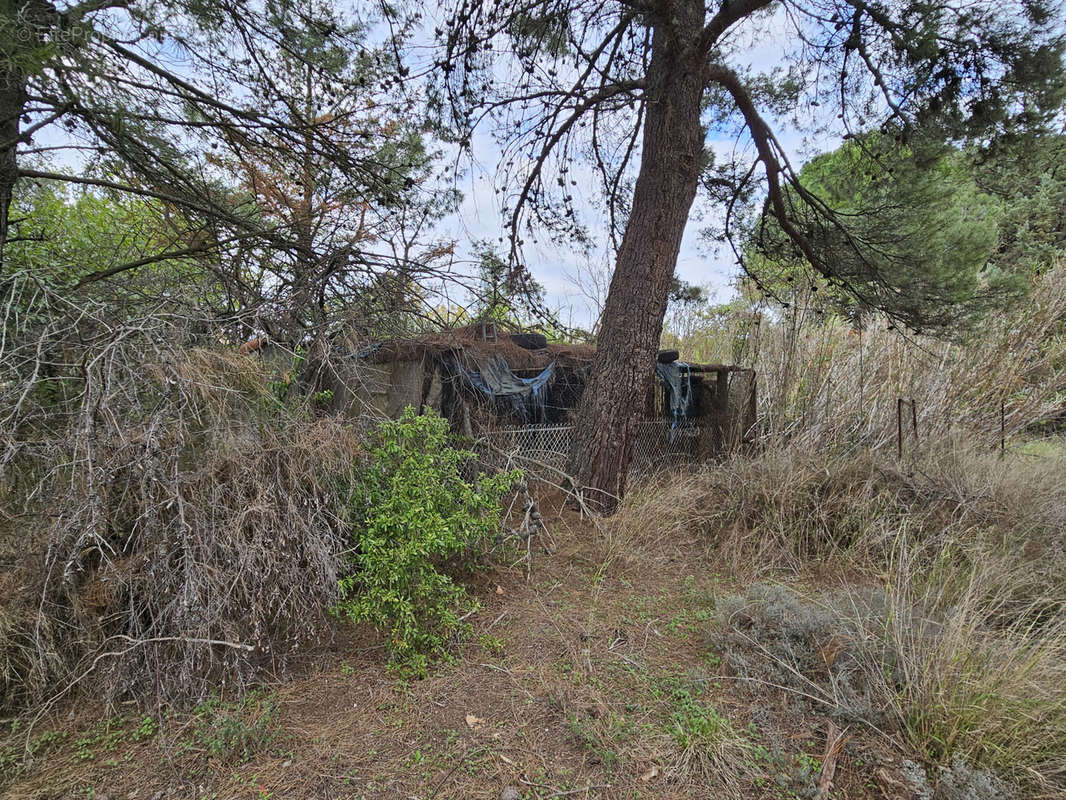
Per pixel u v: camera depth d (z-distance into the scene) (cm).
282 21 418
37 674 239
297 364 438
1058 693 227
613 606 366
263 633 266
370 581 295
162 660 238
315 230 556
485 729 239
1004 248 1210
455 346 538
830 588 393
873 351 741
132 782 205
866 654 266
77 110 378
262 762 217
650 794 205
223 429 288
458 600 330
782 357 736
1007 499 475
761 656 285
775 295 776
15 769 210
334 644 308
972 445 629
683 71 512
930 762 213
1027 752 210
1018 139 455
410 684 272
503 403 591
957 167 547
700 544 488
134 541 258
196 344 357
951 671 239
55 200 589
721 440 754
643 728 239
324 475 314
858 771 214
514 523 507
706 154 703
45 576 236
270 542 263
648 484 596
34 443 258
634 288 539
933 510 464
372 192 540
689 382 774
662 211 530
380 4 430
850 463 523
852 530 460
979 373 752
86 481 239
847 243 659
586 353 680
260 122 466
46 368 306
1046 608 318
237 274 516
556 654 302
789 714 248
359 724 242
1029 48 402
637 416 559
